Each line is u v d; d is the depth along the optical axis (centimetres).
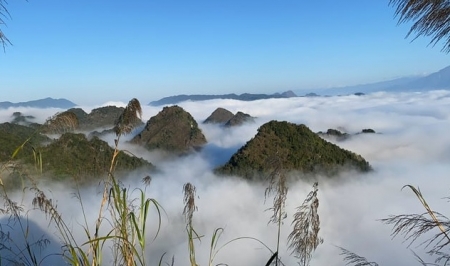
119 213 225
